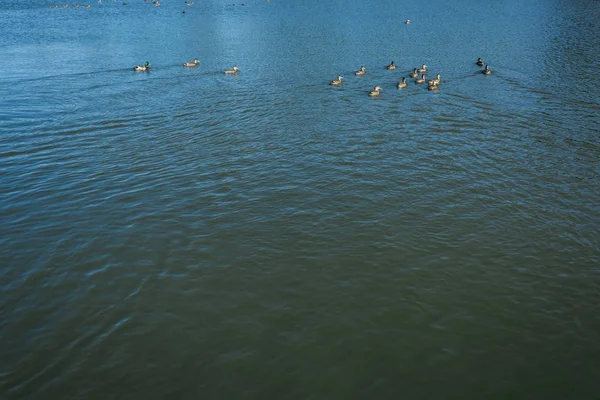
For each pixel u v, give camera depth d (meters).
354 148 42.44
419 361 21.55
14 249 28.77
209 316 24.05
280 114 51.09
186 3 154.88
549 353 21.88
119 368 21.17
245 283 26.25
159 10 137.75
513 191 34.97
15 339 22.62
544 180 36.47
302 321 23.73
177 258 28.14
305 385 20.39
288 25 108.19
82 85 60.53
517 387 20.27
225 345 22.38
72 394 19.95
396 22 109.25
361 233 30.38
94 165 39.41
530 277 26.55
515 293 25.44
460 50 78.31
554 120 48.16
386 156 40.78
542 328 23.22
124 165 39.47
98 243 29.38
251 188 35.75
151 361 21.53
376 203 33.62
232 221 31.64
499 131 45.75
